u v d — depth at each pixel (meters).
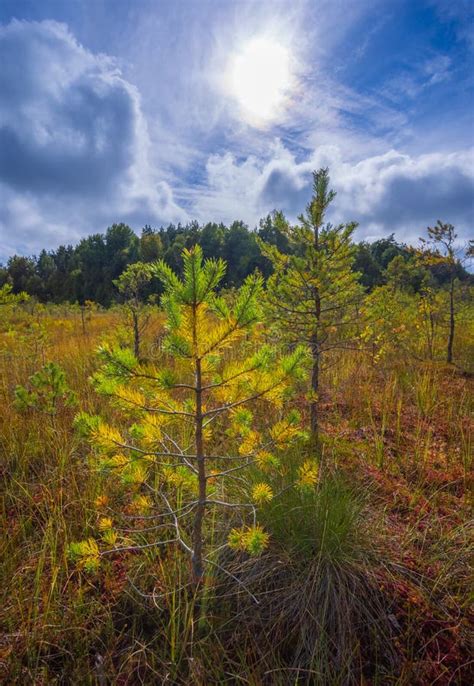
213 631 1.83
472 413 4.74
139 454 1.89
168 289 1.56
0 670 1.68
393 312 7.43
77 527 2.55
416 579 2.15
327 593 1.94
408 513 2.81
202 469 1.92
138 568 2.21
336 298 3.82
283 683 1.68
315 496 2.51
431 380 6.11
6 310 6.60
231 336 1.61
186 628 1.78
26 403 3.64
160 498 2.79
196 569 2.00
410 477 3.31
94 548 1.81
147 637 1.88
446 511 2.83
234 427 2.29
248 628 1.88
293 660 1.78
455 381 6.12
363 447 3.81
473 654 1.77
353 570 2.13
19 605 1.89
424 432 4.25
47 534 2.34
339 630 1.84
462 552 2.36
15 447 3.39
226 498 2.68
